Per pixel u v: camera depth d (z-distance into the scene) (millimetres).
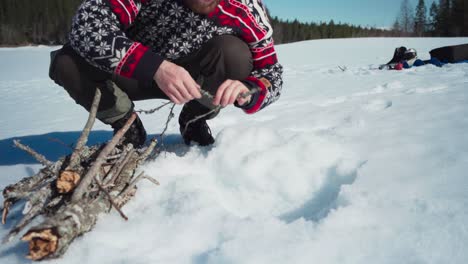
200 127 2221
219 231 1209
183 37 1876
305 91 4707
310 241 1084
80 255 1104
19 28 51062
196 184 1574
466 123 2238
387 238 1079
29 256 1046
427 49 13875
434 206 1221
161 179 1613
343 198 1332
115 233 1208
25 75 10344
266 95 1760
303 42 20906
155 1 1757
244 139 1851
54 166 1465
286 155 1696
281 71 1991
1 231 1322
